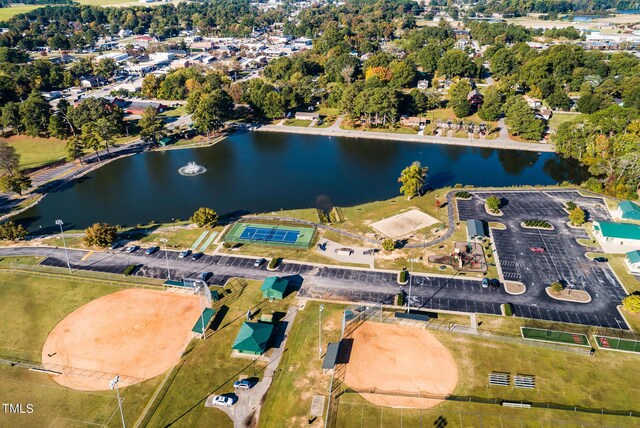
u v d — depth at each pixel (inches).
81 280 4658.0
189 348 3772.1
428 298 4323.3
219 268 4842.5
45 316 4148.6
